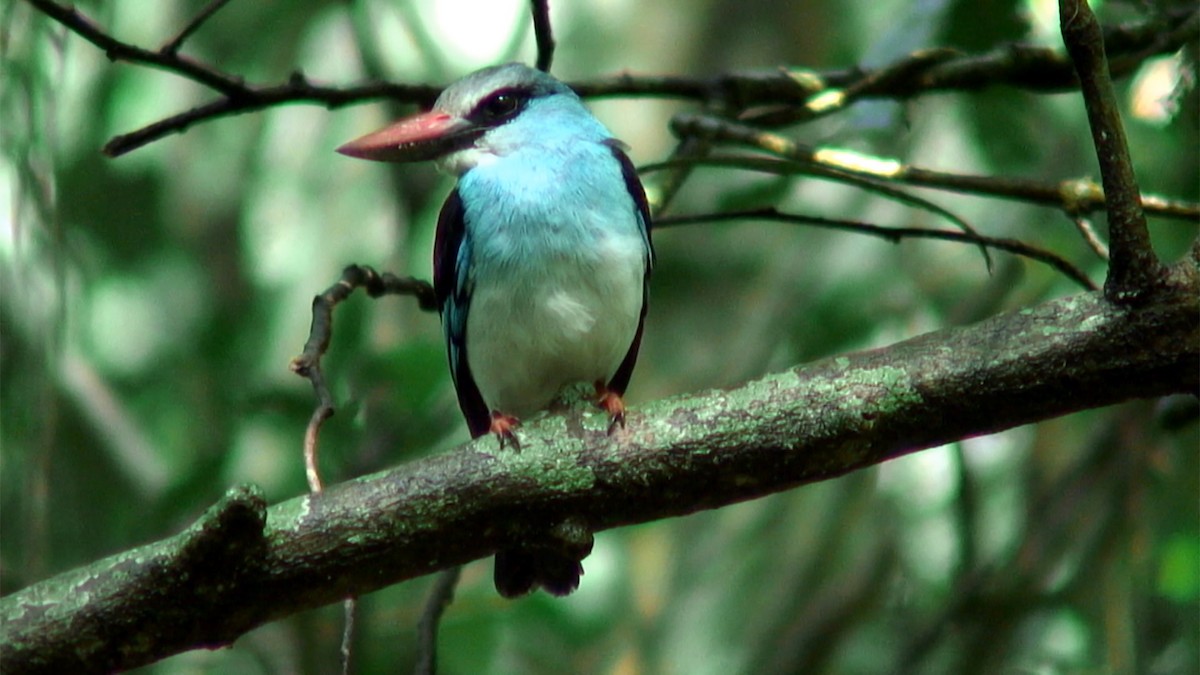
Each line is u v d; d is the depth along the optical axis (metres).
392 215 12.63
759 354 12.34
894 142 11.07
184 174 12.59
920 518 11.34
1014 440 11.62
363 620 10.08
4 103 8.38
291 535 5.70
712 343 12.71
